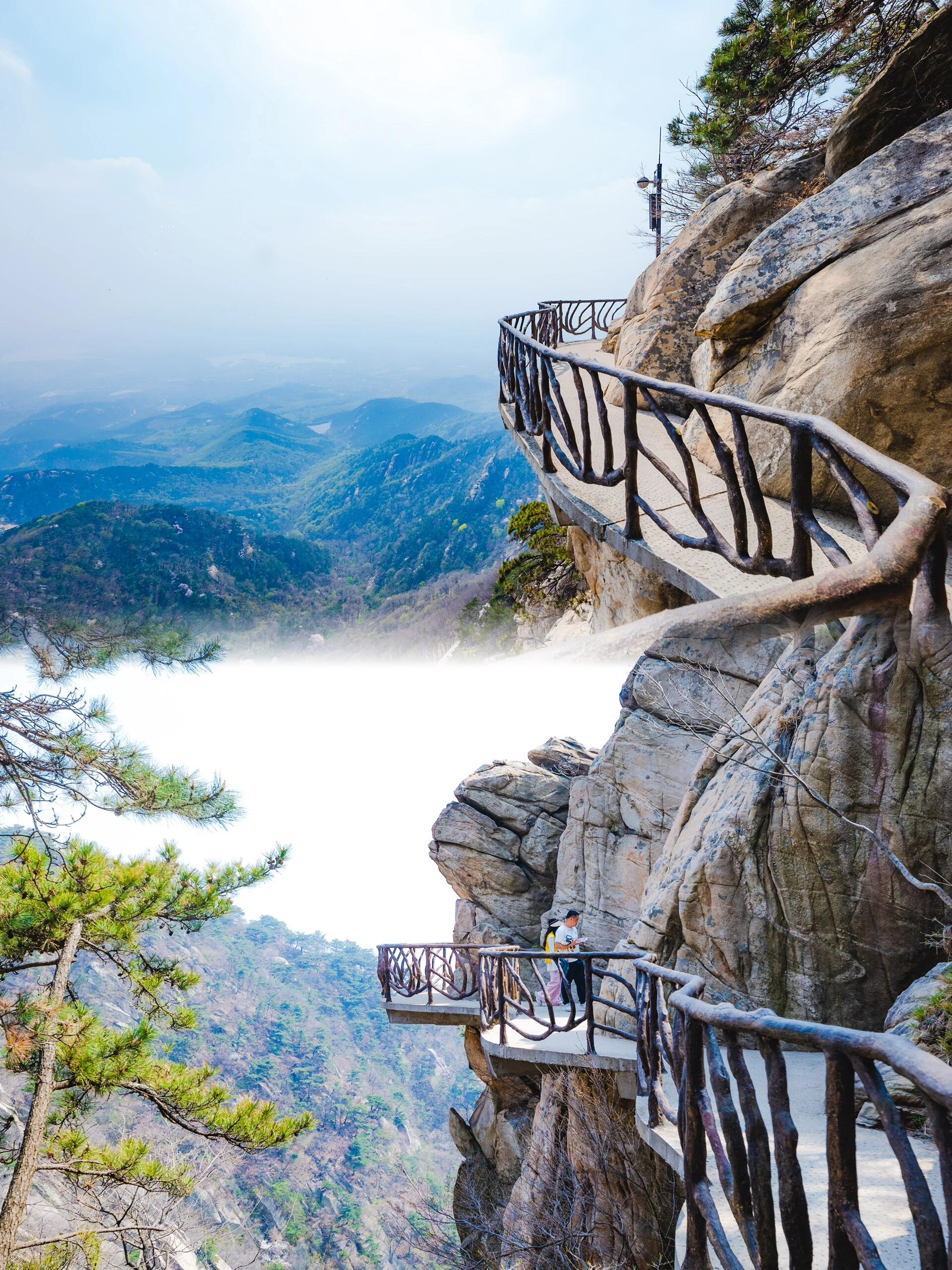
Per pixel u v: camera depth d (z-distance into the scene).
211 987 95.25
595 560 10.70
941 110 6.91
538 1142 9.05
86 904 8.55
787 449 5.67
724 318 6.68
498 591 23.03
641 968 4.46
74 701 7.63
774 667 6.02
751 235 9.59
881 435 5.30
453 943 12.55
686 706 9.92
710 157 17.11
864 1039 1.73
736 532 4.20
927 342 5.15
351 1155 67.00
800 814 5.27
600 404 5.39
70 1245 7.13
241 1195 50.97
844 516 5.34
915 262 5.44
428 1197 11.51
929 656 4.57
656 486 6.24
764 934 5.62
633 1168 7.11
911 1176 1.59
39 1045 7.50
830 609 3.15
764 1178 2.15
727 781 6.31
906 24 12.31
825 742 5.12
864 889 5.12
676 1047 2.81
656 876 6.96
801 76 14.84
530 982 14.31
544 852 15.55
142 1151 7.99
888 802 4.91
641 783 10.89
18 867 8.56
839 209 6.44
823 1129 4.23
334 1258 50.94
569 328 17.02
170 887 9.27
